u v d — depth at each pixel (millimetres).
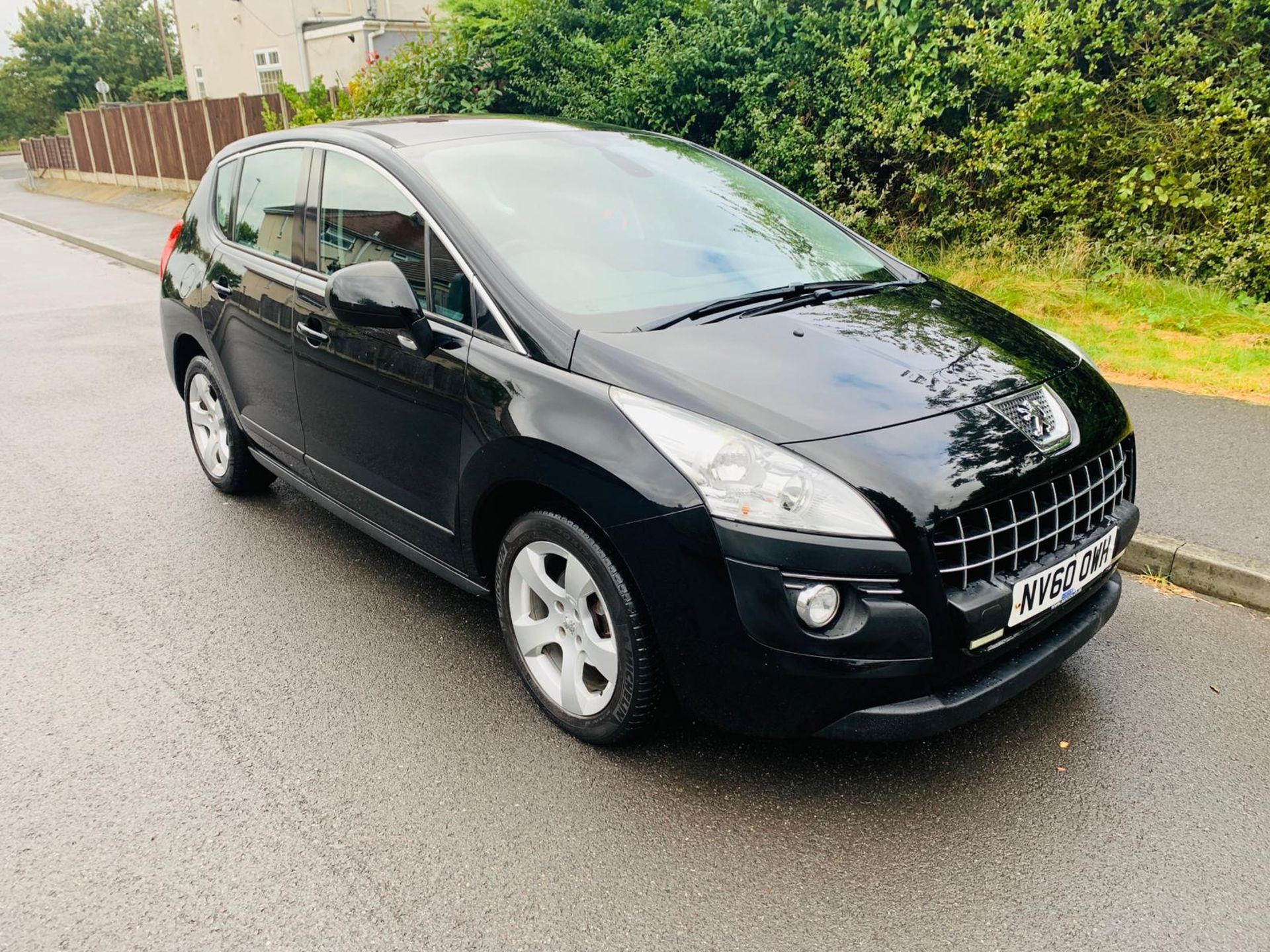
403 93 10609
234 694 3188
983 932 2191
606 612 2639
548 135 3758
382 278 2936
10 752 2889
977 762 2775
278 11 24344
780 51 8008
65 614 3727
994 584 2385
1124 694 3088
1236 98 6656
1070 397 2799
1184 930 2184
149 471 5297
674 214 3516
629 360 2605
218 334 4312
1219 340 6250
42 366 7871
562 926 2229
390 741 2922
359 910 2281
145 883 2373
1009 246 7426
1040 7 6980
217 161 4730
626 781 2717
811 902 2289
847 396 2506
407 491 3279
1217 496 4184
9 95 61125
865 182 7938
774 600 2285
